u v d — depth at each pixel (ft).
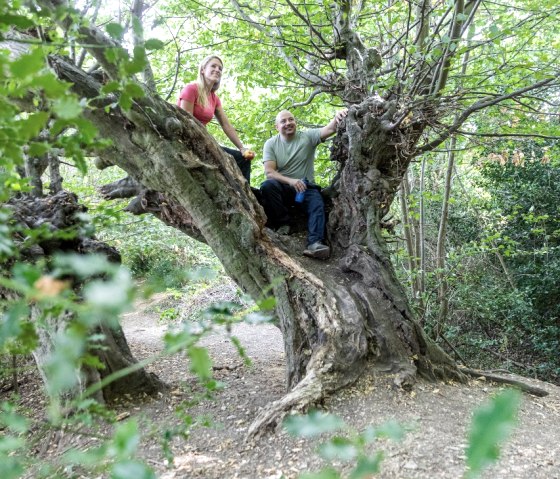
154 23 8.04
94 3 11.25
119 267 2.69
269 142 18.92
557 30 23.68
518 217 33.06
